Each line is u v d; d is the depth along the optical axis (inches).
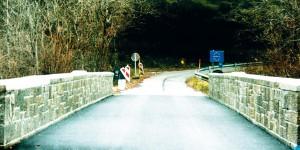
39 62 999.0
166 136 370.6
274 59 997.8
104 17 1469.0
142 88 1234.6
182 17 3016.7
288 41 994.7
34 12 1188.5
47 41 1046.4
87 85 646.5
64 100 497.4
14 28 1185.4
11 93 320.8
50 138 354.9
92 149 311.6
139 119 482.0
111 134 376.8
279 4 1091.9
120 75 1168.8
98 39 1460.4
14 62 1047.6
